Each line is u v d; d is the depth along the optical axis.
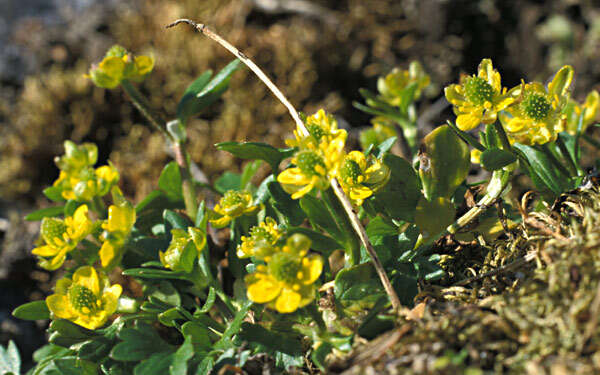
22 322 0.42
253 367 0.24
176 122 0.27
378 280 0.24
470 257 0.25
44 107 0.59
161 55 0.60
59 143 0.59
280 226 0.26
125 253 0.27
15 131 0.61
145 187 0.51
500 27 0.70
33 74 0.69
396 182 0.25
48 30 0.72
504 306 0.23
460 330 0.22
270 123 0.55
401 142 0.33
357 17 0.66
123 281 0.39
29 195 0.58
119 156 0.55
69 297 0.25
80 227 0.26
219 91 0.27
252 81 0.56
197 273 0.25
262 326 0.24
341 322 0.23
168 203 0.29
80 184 0.27
